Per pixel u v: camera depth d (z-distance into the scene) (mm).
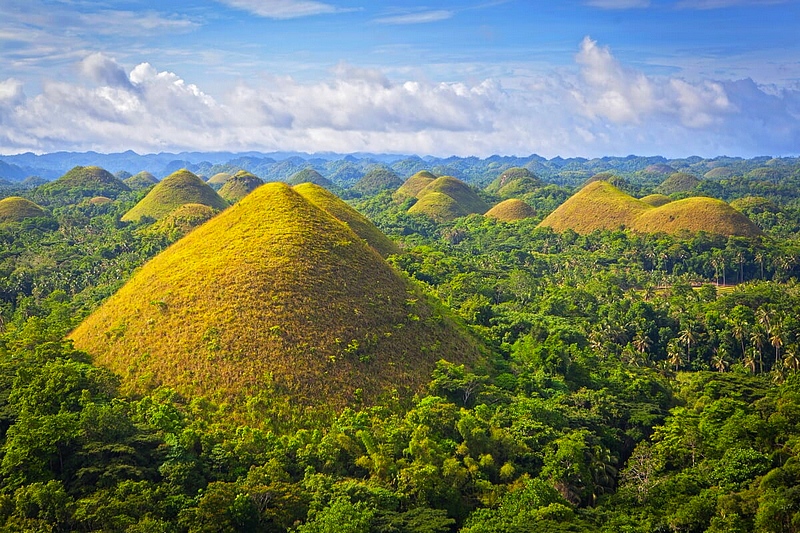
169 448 51688
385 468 53031
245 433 55938
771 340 102188
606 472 60844
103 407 53031
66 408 54625
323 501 47344
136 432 52781
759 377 93250
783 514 47469
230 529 43562
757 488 52531
